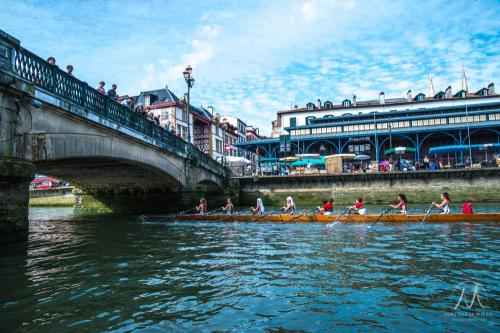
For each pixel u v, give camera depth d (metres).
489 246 9.55
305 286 6.20
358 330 4.38
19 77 9.39
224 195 31.88
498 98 47.22
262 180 34.53
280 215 17.42
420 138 41.72
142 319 4.86
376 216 15.46
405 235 11.78
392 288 5.98
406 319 4.69
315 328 4.45
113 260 8.77
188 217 19.73
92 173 21.03
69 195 43.28
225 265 8.02
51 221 21.12
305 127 44.53
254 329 4.45
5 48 9.04
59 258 9.04
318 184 33.31
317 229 14.04
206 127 53.38
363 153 43.41
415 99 51.72
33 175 9.53
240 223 17.42
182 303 5.47
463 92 49.94
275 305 5.29
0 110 9.01
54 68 11.07
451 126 39.31
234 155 64.44
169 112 44.34
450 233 11.99
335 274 6.96
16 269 7.79
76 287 6.40
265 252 9.50
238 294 5.85
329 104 54.16
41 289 6.29
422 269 7.21
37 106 10.23
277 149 45.78
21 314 5.11
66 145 11.87
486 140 39.84
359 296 5.61
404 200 15.88
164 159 20.81
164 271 7.54
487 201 29.75
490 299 5.38
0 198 8.67
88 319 4.89
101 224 18.62
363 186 32.25
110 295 5.91
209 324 4.64
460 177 30.42
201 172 27.05
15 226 9.05
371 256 8.57
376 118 46.69
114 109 15.00
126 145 16.25
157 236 13.30
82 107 12.44
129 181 23.94
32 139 10.16
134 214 25.25
